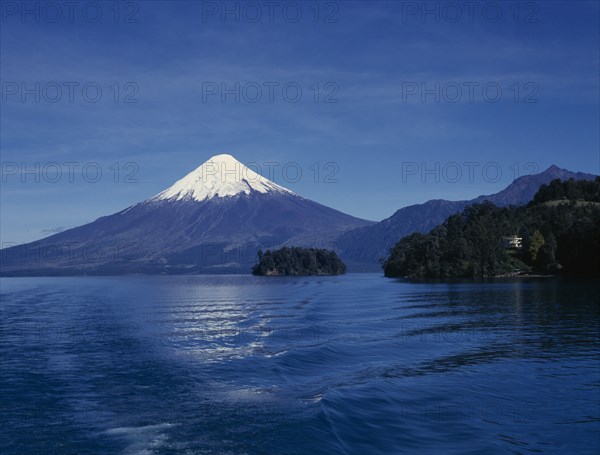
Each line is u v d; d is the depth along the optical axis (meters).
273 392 29.56
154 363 39.16
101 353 44.41
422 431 22.50
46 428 24.44
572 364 36.22
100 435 23.36
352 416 24.34
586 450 20.58
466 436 21.97
